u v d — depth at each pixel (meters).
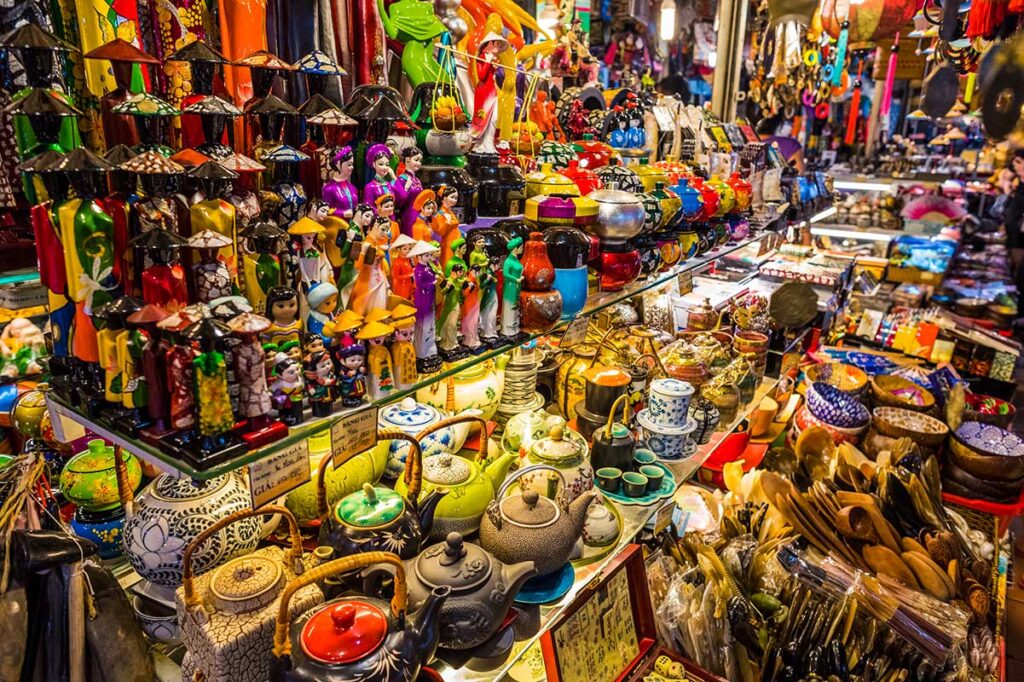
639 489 1.71
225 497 1.10
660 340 2.28
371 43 1.38
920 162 6.86
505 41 1.57
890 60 4.51
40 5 0.97
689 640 1.73
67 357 0.94
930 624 1.82
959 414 2.79
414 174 1.21
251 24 1.15
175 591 1.07
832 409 2.71
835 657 1.75
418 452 1.20
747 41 4.09
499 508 1.30
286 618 0.87
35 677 0.99
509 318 1.31
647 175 1.81
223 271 0.87
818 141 6.04
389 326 1.03
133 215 0.86
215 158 0.93
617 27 3.72
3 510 1.01
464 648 1.12
